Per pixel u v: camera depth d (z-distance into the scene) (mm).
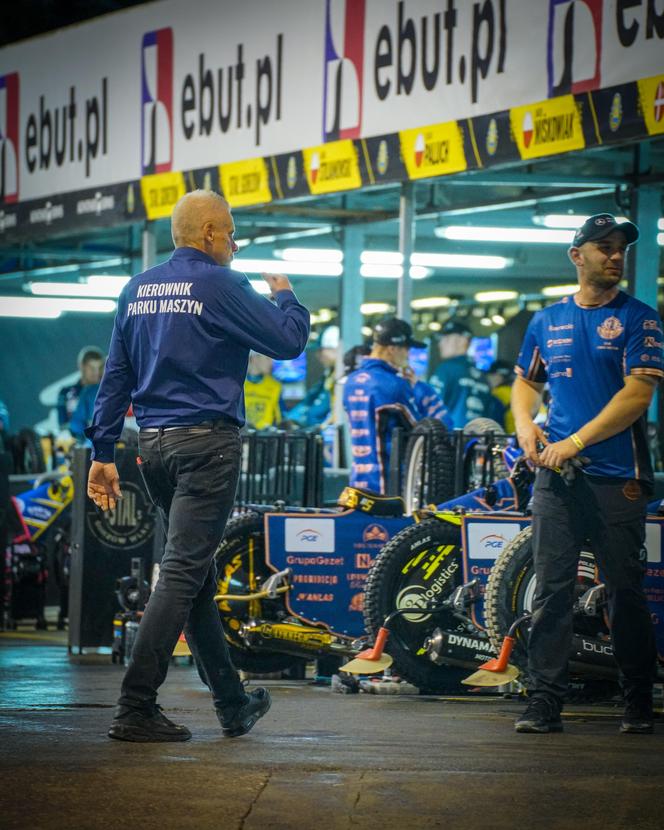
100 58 28312
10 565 23859
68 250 33875
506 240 28969
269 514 15578
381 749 10641
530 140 19969
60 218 29484
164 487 11031
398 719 12664
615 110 18688
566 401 12070
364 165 22781
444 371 28062
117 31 27859
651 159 22453
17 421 40938
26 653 19484
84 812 8211
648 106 18266
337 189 23266
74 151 29078
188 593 10734
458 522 15148
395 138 22219
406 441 17281
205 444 10750
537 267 32188
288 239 30281
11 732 11156
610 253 11930
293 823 8039
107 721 11898
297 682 16234
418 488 17031
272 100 24453
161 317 10914
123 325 11164
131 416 28250
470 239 29016
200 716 12633
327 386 31641
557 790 9062
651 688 11984
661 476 18719
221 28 25453
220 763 9773
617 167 22703
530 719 11805
